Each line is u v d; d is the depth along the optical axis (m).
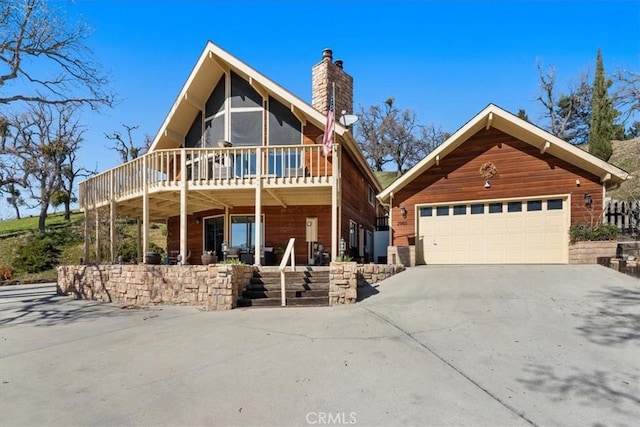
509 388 3.86
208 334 6.31
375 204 23.50
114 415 3.49
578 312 6.41
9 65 13.25
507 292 8.02
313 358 4.88
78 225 29.41
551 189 12.73
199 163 12.35
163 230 29.06
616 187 13.10
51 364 5.05
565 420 3.23
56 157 27.98
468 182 13.66
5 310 9.66
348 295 8.35
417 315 6.80
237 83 15.00
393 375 4.25
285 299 8.76
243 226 15.21
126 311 9.07
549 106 41.44
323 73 15.83
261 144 14.55
